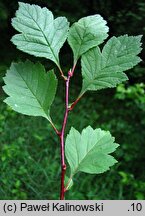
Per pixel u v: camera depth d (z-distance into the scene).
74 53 0.27
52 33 0.27
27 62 0.27
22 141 1.86
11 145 1.70
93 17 0.28
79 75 2.14
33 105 0.27
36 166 1.69
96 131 0.29
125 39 0.27
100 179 1.73
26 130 1.96
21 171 1.64
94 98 2.53
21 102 0.26
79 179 1.68
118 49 0.27
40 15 0.27
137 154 1.89
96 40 0.27
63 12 2.82
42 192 1.60
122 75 0.27
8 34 2.59
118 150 1.91
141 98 1.77
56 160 1.82
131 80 2.53
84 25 0.28
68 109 0.27
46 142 1.93
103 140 0.28
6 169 1.62
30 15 0.27
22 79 0.27
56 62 0.27
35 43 0.27
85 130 0.28
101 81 0.27
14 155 1.67
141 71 2.45
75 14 3.00
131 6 2.83
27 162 1.70
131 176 1.62
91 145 0.28
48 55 0.27
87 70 0.27
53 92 0.27
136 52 0.27
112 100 2.53
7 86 0.27
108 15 2.92
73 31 0.28
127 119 2.36
